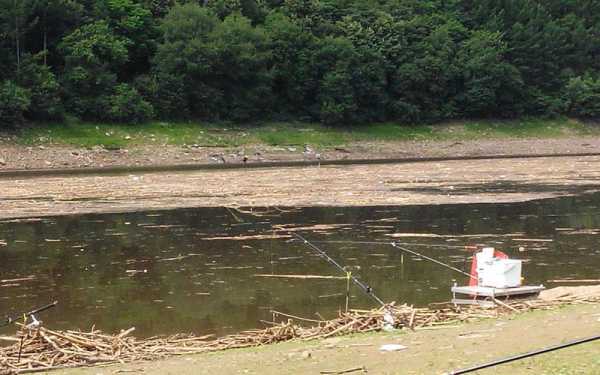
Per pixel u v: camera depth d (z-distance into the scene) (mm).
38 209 31562
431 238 23641
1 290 16906
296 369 9148
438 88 90438
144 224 27281
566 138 91750
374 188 39719
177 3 84562
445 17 101750
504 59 97688
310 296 15961
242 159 70000
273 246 22484
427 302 15109
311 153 75375
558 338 9875
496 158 70688
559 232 24938
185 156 68750
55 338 11484
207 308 15016
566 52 104500
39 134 67500
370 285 16969
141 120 74625
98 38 76500
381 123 88250
